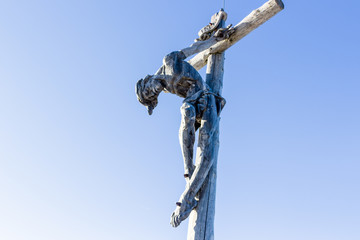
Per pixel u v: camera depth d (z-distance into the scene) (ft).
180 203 18.02
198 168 18.76
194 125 20.22
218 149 20.22
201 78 21.29
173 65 20.68
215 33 22.67
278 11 21.63
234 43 22.94
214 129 19.90
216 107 21.02
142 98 21.57
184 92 21.30
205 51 23.98
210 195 18.76
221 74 22.90
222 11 23.97
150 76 21.66
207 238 17.72
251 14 22.36
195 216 18.25
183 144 19.67
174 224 17.70
